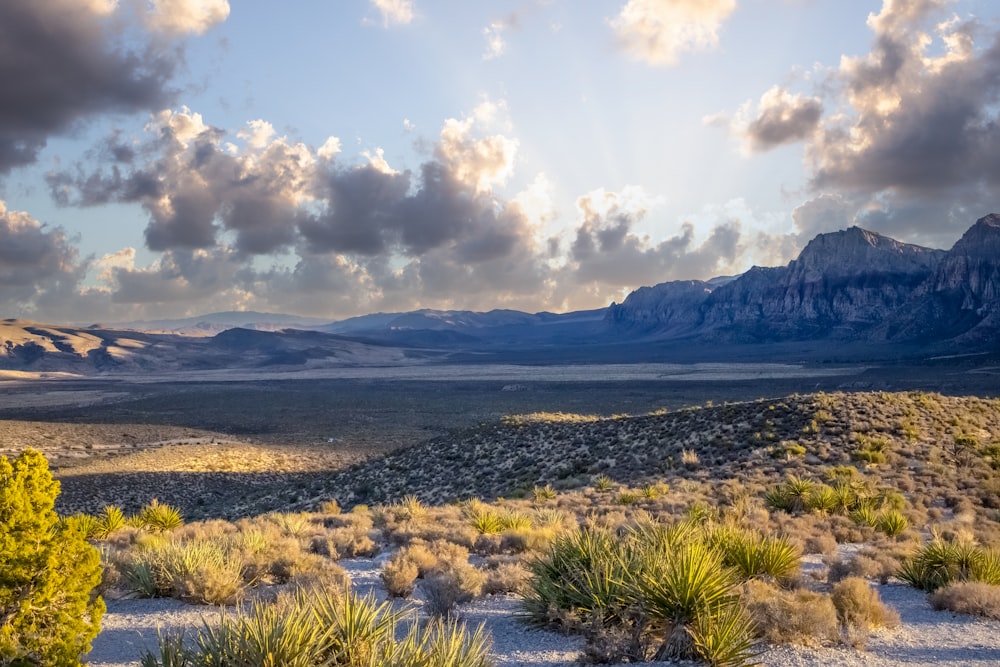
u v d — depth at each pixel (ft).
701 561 24.95
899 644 25.86
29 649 21.57
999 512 70.59
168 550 38.45
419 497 152.46
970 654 24.64
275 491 195.83
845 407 139.64
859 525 63.62
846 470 95.14
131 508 178.70
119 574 37.47
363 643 19.16
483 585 35.29
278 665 17.72
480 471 159.22
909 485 89.20
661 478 111.45
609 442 153.58
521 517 62.28
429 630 19.69
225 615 19.84
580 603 26.91
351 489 175.94
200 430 393.09
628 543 29.68
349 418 474.49
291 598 24.29
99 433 369.71
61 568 22.98
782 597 28.78
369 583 39.17
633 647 23.59
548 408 510.17
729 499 78.23
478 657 19.26
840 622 27.89
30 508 23.06
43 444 326.65
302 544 53.06
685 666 22.24
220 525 68.23
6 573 21.80
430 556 43.50
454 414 495.41
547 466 146.72
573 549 29.35
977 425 130.82
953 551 38.93
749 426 135.74
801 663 23.08
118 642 27.27
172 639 19.74
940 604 32.63
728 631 22.50
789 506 74.59
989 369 654.94
